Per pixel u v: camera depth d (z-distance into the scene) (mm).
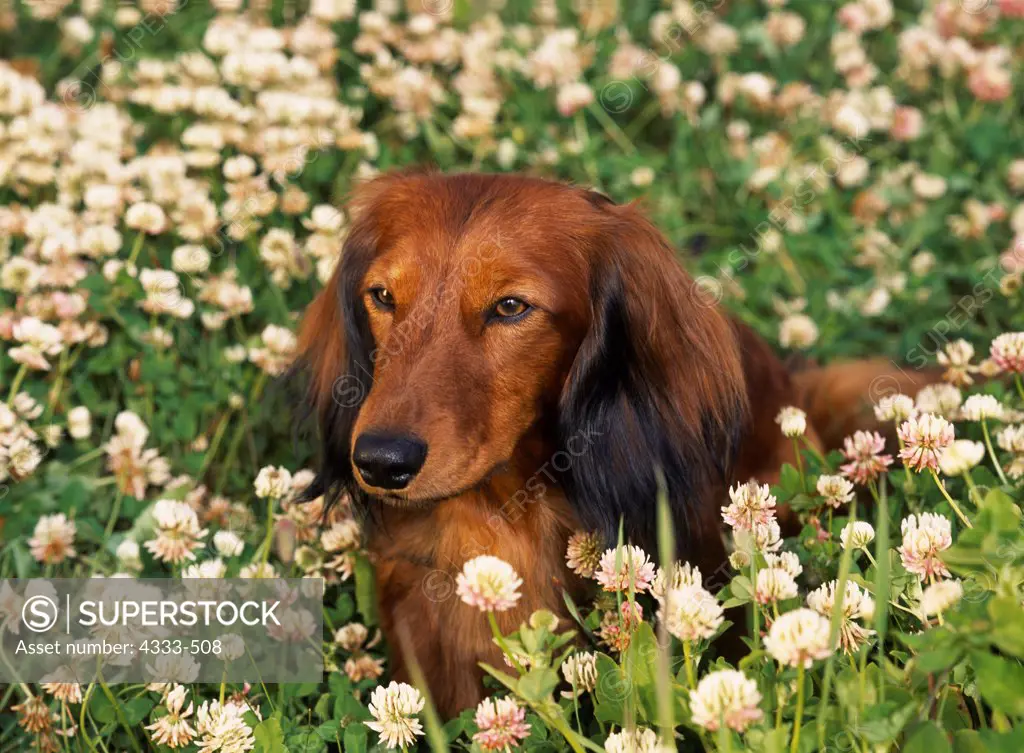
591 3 5648
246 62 4461
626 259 2812
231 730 2242
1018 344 2648
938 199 4676
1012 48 5320
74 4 5621
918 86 5195
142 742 2641
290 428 3512
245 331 3883
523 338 2598
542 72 4844
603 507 2734
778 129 5051
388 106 4883
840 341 4094
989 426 2922
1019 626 1691
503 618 2787
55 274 3594
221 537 2859
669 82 4918
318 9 4809
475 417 2500
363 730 2352
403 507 2855
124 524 3363
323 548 3049
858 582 2094
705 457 2930
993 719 1905
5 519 3154
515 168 4652
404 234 2707
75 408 3518
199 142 4164
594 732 2408
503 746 2062
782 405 3359
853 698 1860
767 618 2125
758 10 5648
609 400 2758
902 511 2697
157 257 3756
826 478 2512
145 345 3553
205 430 3584
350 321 2967
